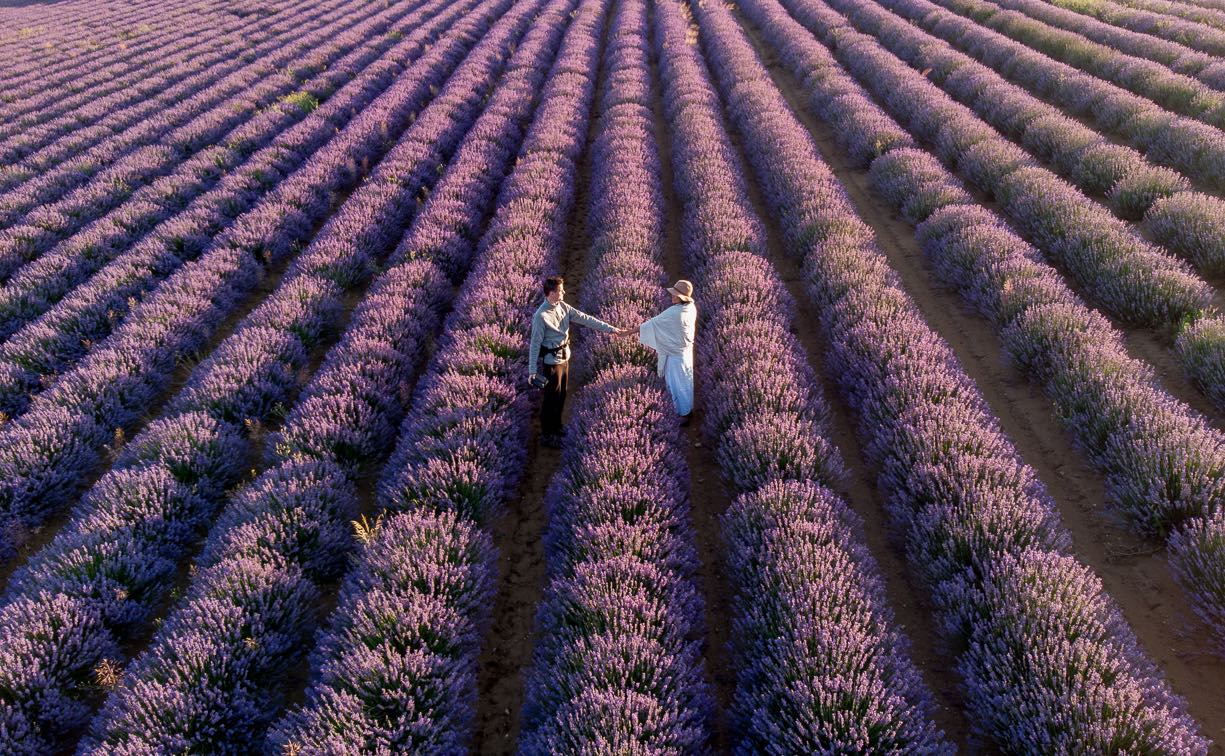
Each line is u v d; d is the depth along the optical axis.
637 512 5.04
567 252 10.59
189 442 6.05
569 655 3.95
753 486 5.33
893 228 10.47
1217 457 4.63
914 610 4.60
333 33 26.39
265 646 4.36
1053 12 20.81
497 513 5.56
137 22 30.98
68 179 13.43
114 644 4.60
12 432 6.40
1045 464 5.64
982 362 7.14
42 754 4.04
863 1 26.38
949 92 16.12
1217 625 3.95
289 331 8.08
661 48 21.94
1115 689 3.39
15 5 43.78
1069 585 3.97
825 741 3.40
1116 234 8.09
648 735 3.50
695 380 7.22
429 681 3.95
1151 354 6.68
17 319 8.72
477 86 17.98
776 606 4.11
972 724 3.72
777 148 12.58
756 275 8.10
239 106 17.14
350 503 5.56
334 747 3.41
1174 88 13.10
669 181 12.82
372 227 10.45
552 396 6.26
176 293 8.90
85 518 5.45
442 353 7.19
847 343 6.97
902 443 5.47
